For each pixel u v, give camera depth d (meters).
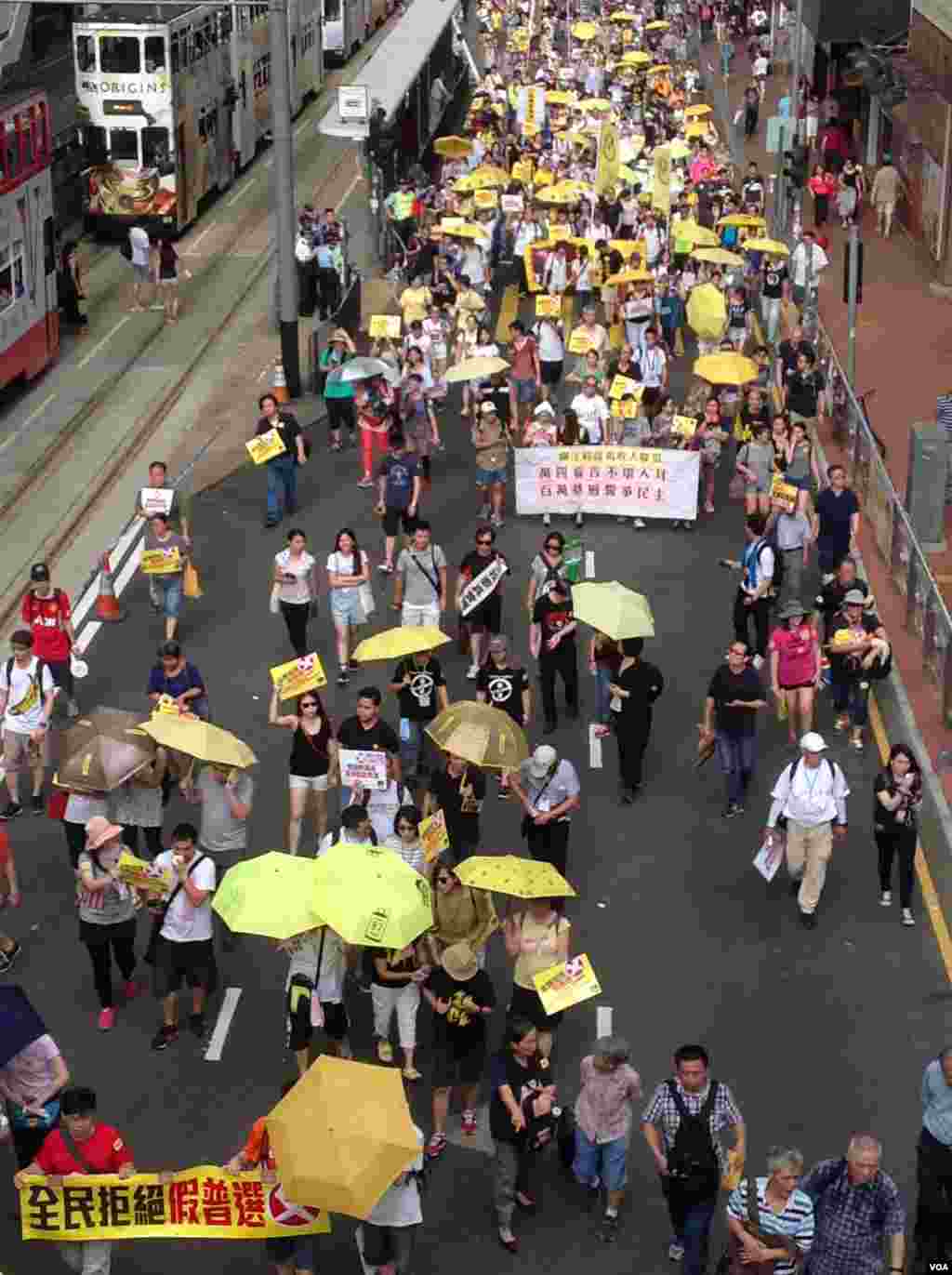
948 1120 14.84
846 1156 14.24
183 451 37.09
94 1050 18.16
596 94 74.12
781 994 19.17
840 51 65.69
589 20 99.38
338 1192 13.45
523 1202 15.96
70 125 52.25
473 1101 16.75
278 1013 18.83
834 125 61.50
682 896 20.98
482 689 22.28
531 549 31.45
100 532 32.91
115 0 37.94
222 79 58.81
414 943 17.12
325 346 41.00
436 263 45.88
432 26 67.56
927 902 20.89
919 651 26.84
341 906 16.27
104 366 42.91
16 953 19.81
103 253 53.16
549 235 46.41
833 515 27.97
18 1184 14.54
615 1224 15.75
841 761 24.00
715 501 33.91
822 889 21.03
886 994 19.19
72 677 24.47
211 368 42.97
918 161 54.00
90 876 17.83
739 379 33.22
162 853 19.69
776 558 27.02
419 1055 18.03
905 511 29.75
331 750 20.44
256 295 49.19
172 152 52.38
